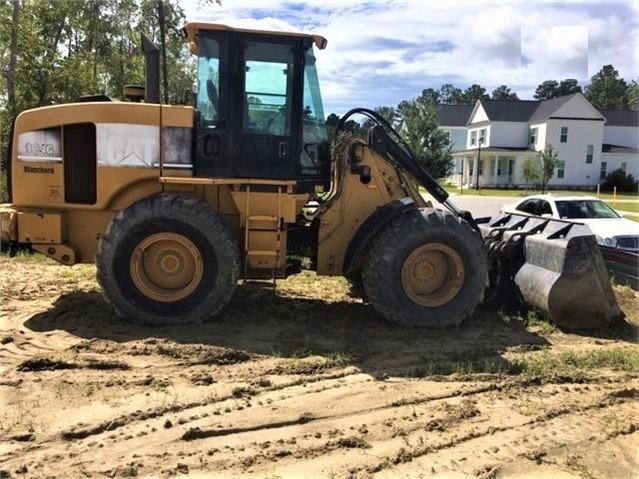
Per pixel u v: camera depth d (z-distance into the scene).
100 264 6.06
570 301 6.42
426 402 4.52
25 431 3.88
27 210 6.43
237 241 6.35
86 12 23.12
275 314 6.71
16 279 8.10
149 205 6.04
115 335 5.86
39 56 19.83
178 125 6.24
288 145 6.31
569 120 47.88
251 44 6.21
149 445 3.74
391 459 3.63
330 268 6.70
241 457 3.61
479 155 47.69
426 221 6.25
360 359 5.41
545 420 4.26
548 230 7.04
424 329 6.32
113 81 24.02
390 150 6.71
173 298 6.17
